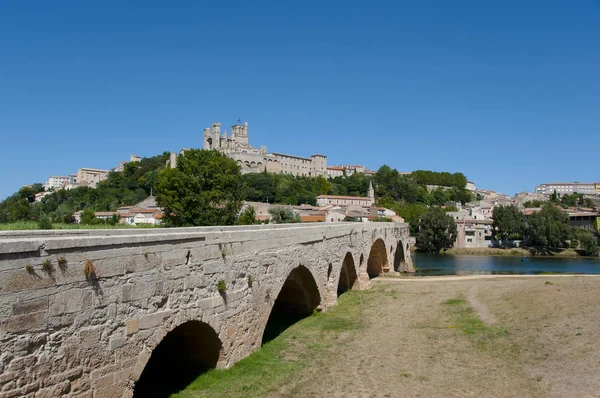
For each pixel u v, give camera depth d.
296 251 25.06
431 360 20.67
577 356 19.05
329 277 32.97
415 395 16.66
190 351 18.08
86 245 11.07
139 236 12.79
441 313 31.02
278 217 95.44
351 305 34.31
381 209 148.12
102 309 11.51
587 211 145.88
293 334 25.45
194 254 15.29
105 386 11.51
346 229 36.78
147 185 170.50
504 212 122.25
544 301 29.92
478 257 103.12
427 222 113.31
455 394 16.62
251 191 150.38
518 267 81.62
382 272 58.22
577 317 24.67
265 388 16.86
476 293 37.78
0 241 9.14
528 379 17.56
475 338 23.94
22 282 9.56
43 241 10.02
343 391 17.06
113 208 151.25
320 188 189.88
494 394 16.45
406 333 25.73
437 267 81.69
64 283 10.49
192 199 57.44
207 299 16.05
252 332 19.73
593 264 87.06
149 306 13.09
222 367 17.70
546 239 109.81
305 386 17.44
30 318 9.71
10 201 147.62
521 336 23.25
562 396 15.67
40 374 9.88
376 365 20.09
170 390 16.33
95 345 11.27
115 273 11.93
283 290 29.77
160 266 13.59
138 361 12.60
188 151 63.50
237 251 18.23
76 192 178.62
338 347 22.97
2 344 9.16
